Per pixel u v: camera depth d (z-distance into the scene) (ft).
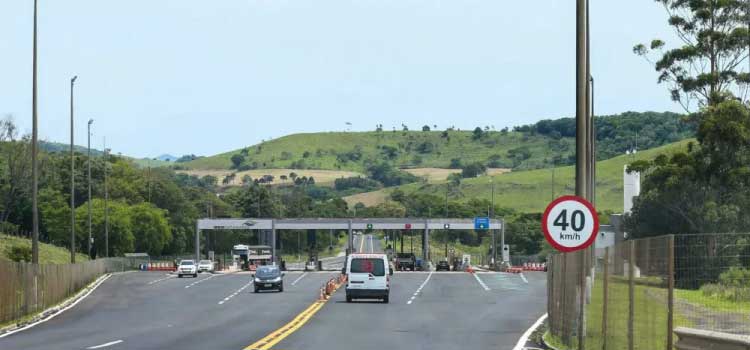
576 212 121.60
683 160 432.25
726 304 82.84
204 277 516.32
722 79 449.06
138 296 349.82
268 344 155.02
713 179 424.05
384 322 214.07
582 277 133.80
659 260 92.22
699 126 424.87
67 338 172.65
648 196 444.55
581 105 148.25
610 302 123.75
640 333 101.50
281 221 654.53
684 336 85.92
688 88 450.30
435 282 453.99
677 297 86.94
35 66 289.33
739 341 78.07
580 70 147.84
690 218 425.69
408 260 644.69
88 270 422.00
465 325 205.67
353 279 300.20
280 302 307.58
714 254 84.23
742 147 418.31
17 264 231.50
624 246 112.06
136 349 147.13
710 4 447.01
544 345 154.92
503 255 649.61
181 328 197.77
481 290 385.50
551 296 171.63
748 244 82.48
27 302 241.55
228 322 217.36
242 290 390.63
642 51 460.55
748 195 415.64
